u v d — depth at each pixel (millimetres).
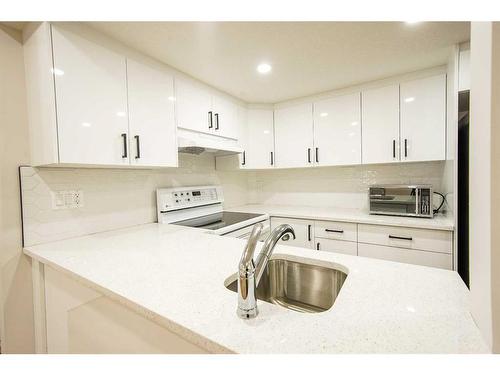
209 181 2514
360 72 1917
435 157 1865
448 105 1768
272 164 2666
